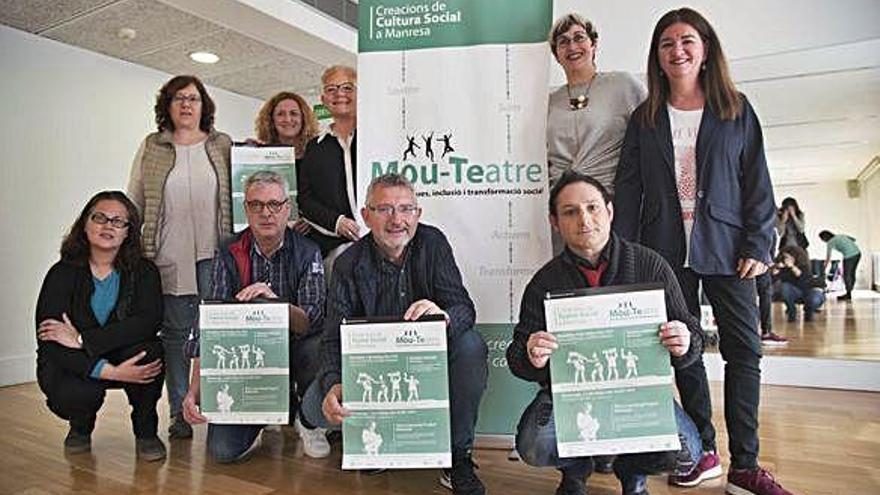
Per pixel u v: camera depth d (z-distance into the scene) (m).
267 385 2.13
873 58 3.29
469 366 1.93
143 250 2.66
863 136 3.66
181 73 5.17
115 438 2.67
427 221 2.32
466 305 2.01
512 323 2.29
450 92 2.30
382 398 1.83
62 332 2.31
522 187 2.26
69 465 2.32
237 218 2.74
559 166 2.41
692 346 1.72
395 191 1.94
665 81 2.05
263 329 2.13
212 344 2.14
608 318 1.69
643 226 2.08
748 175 1.96
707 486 2.03
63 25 4.10
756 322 1.98
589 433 1.68
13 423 2.96
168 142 2.76
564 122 2.41
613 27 3.74
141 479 2.16
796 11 3.43
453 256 2.15
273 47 4.57
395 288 2.01
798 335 3.81
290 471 2.23
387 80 2.34
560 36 2.40
